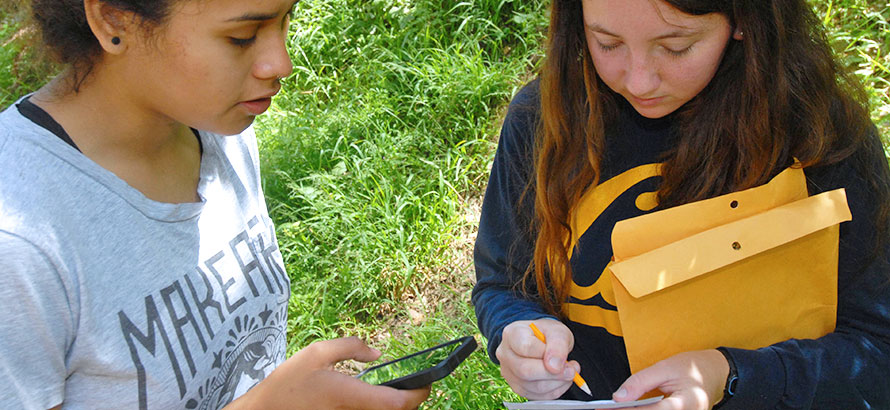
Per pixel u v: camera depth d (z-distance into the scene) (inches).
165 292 52.6
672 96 53.1
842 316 58.4
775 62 52.1
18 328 44.2
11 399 44.4
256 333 62.0
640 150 59.2
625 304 57.0
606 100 58.4
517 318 64.2
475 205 149.6
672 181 57.6
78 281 47.3
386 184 146.1
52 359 46.6
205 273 56.2
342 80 178.4
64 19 46.5
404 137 155.6
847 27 151.4
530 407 54.3
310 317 132.2
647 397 59.6
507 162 66.0
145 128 52.3
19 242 44.1
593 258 62.0
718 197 55.3
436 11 183.5
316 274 140.4
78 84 48.8
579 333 65.8
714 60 51.3
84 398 50.4
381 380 61.4
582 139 59.5
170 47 46.7
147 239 51.6
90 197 48.5
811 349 55.8
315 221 148.5
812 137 53.5
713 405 56.9
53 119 49.1
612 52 52.5
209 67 47.6
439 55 168.1
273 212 152.3
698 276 56.0
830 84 54.2
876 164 55.2
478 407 109.9
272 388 55.6
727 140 55.9
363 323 136.3
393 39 179.3
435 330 126.0
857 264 55.9
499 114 158.2
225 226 59.6
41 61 50.3
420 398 57.9
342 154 154.6
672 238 56.2
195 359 54.5
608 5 48.9
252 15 46.7
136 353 50.8
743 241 53.3
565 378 59.1
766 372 54.8
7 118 47.5
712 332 57.9
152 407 52.7
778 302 56.8
